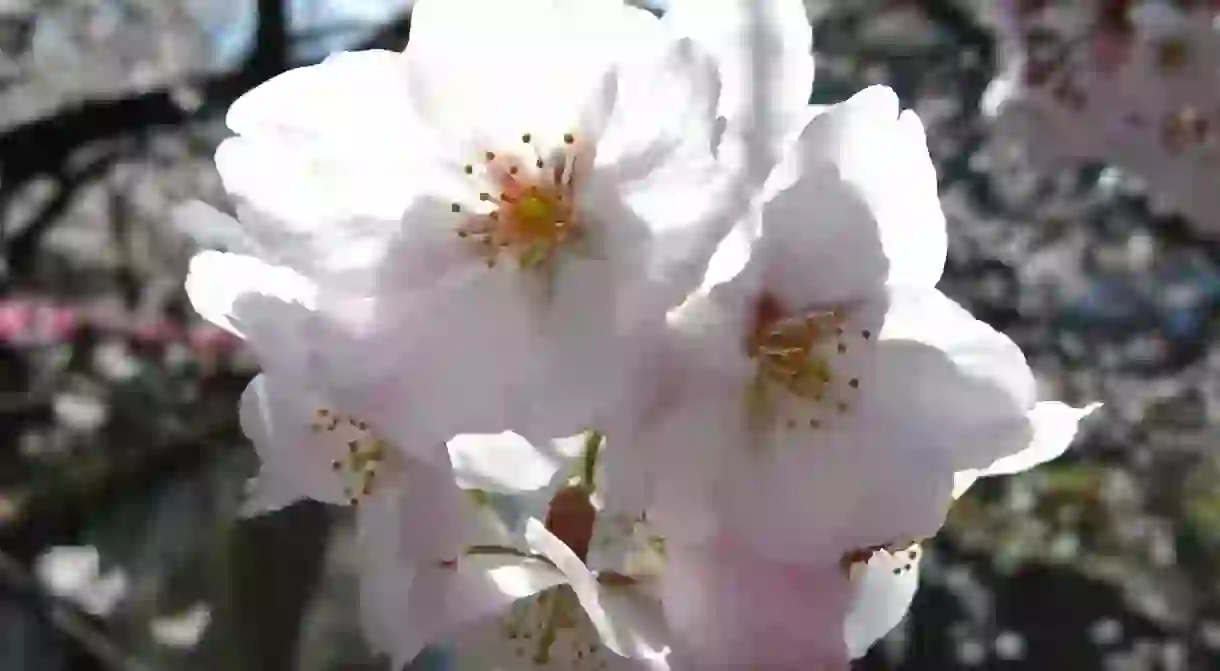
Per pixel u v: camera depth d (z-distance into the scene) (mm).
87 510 373
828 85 515
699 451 152
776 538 153
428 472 153
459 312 156
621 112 156
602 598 155
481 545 161
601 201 158
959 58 484
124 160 456
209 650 353
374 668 334
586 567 156
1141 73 285
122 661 280
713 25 156
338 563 359
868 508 156
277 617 349
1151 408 623
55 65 628
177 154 554
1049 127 299
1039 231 604
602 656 168
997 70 361
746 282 153
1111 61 288
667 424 151
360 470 162
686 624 152
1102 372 628
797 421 159
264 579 353
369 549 159
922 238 155
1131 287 636
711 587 152
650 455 150
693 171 151
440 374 153
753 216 153
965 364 159
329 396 150
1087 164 310
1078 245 613
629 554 160
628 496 149
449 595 156
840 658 153
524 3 153
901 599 169
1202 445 624
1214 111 286
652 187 154
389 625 156
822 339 160
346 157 156
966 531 562
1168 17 280
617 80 154
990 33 426
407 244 157
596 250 158
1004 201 597
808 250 154
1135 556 590
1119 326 643
